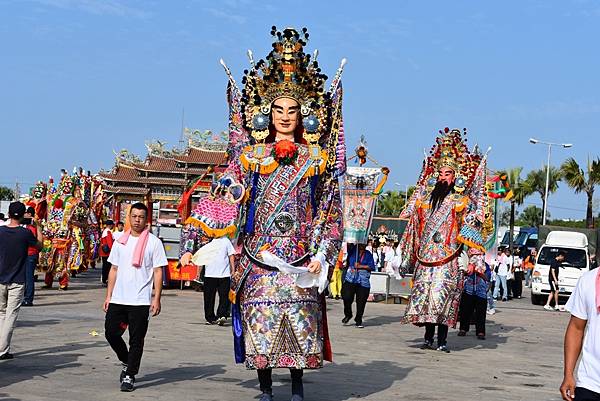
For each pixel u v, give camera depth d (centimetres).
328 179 787
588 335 504
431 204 1330
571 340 523
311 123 795
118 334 856
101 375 909
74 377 891
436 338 1481
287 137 805
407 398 844
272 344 739
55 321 1462
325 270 752
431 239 1313
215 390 838
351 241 1680
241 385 871
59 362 991
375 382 941
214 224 774
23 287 1017
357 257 1686
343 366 1067
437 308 1282
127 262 851
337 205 786
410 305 1316
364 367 1066
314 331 750
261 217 769
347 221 1686
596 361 495
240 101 811
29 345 1131
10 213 1015
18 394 786
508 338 1600
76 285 2502
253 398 799
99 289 2356
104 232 2584
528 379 1034
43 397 776
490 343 1484
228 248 1529
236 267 778
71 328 1352
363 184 1725
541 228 4241
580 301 516
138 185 5681
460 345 1424
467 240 1297
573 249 3148
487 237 1549
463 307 1556
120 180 5641
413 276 1337
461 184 1322
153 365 995
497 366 1152
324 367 1052
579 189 5791
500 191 1772
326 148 803
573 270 3048
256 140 802
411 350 1291
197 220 776
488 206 1603
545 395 912
